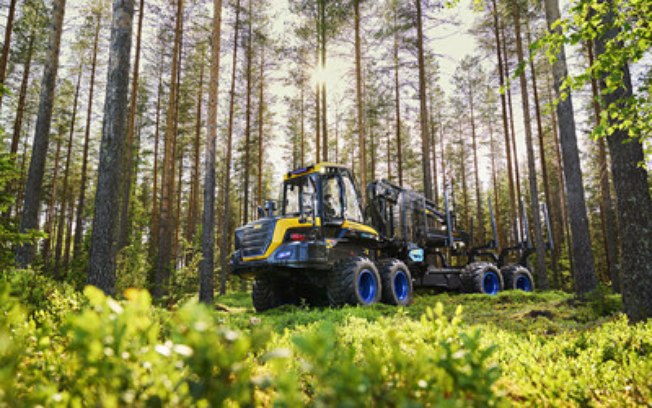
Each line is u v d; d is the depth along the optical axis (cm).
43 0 2025
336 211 955
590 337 428
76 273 1569
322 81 2036
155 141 2766
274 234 880
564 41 433
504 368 297
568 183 1062
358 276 904
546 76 2680
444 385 132
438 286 1324
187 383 111
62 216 2841
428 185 1723
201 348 101
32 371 145
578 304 848
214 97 1266
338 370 113
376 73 2141
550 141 3284
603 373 312
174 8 2041
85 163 2689
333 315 682
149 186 3912
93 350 110
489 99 3303
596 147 2895
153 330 125
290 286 1046
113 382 113
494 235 1516
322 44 2048
